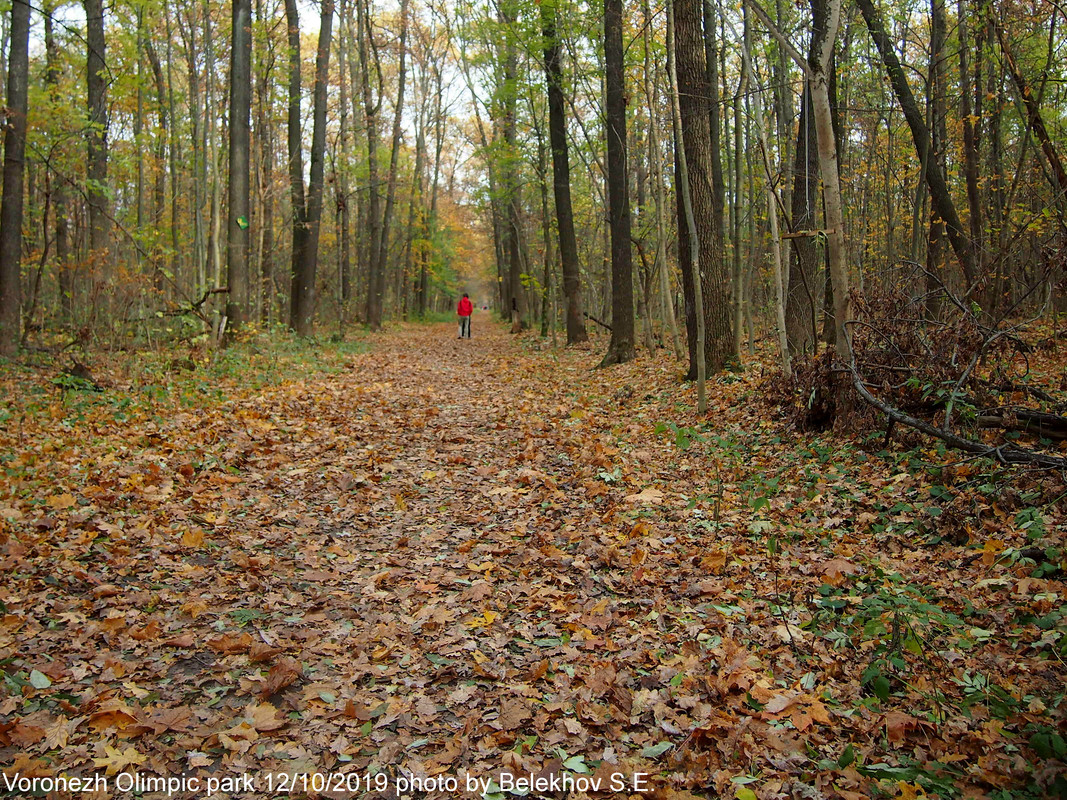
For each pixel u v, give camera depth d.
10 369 11.90
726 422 8.78
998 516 4.88
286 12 19.56
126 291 13.45
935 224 12.80
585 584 4.84
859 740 3.09
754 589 4.56
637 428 9.36
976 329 6.60
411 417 10.62
